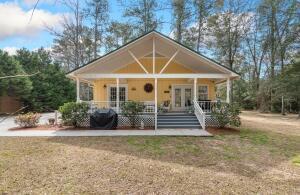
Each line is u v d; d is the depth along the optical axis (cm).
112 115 1609
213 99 2095
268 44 3638
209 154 973
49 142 1173
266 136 1412
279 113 3838
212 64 1698
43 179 682
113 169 772
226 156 948
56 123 1773
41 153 959
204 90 2105
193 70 2048
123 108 1675
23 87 2703
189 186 642
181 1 3086
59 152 976
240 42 3625
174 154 965
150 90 2089
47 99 3375
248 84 4522
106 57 1688
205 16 3181
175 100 2097
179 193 598
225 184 658
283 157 945
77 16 3186
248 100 4616
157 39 1688
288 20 3331
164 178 699
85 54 3556
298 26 3072
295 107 3962
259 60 3938
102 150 1016
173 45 1683
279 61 3572
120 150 1018
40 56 3944
